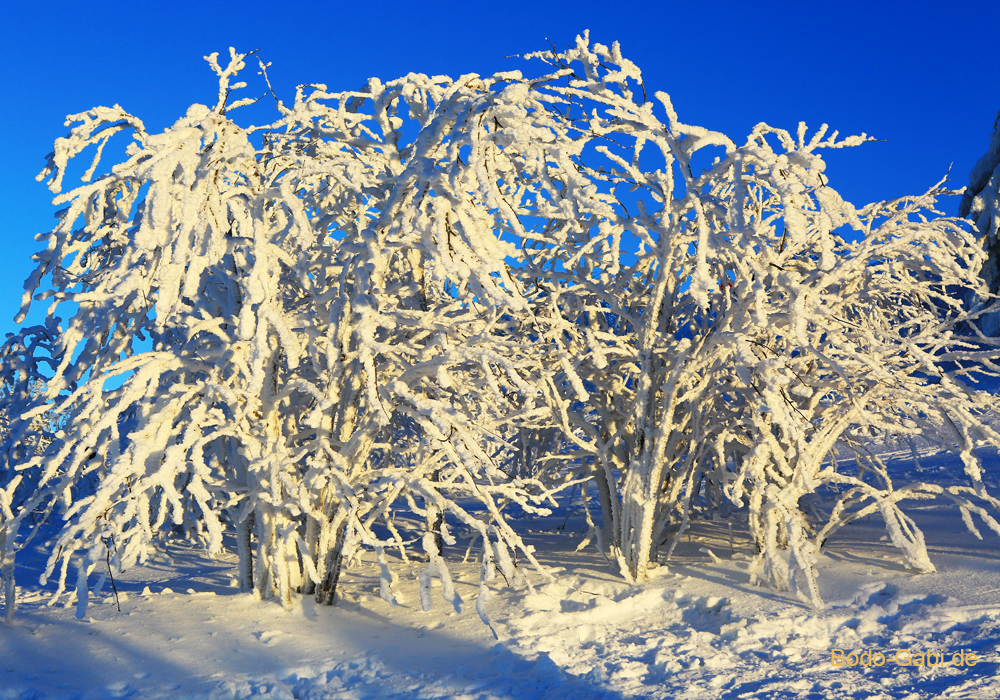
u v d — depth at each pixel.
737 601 4.81
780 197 3.74
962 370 6.20
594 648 4.21
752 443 6.03
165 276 3.92
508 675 3.79
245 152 4.39
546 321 5.77
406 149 5.63
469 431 4.99
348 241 5.46
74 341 5.11
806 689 3.36
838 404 5.95
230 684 3.68
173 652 4.21
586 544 7.11
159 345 6.13
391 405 4.83
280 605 5.16
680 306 6.42
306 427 5.92
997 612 4.14
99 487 4.20
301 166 4.59
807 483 5.08
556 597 5.31
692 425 6.17
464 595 5.56
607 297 6.10
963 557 5.39
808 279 5.26
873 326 6.61
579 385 5.13
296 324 5.06
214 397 4.77
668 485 6.21
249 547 5.80
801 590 4.91
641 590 5.25
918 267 6.10
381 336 5.69
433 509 4.58
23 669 3.95
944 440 5.66
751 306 4.90
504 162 4.48
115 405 4.54
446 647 4.31
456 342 5.46
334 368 4.94
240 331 4.09
